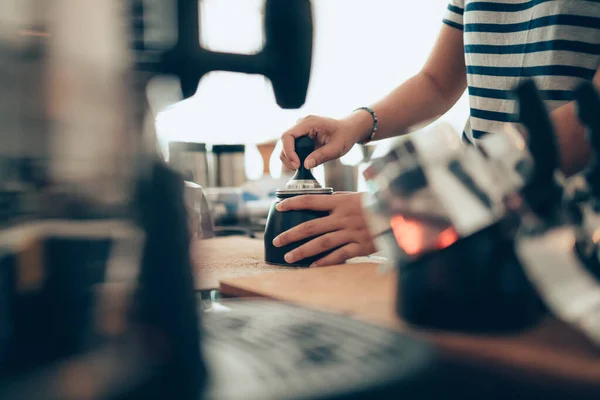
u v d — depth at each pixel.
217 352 0.26
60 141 0.22
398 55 2.43
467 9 0.96
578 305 0.32
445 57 1.08
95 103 0.22
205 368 0.23
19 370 0.19
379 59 2.51
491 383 0.30
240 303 0.39
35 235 0.21
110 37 0.22
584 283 0.32
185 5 0.24
